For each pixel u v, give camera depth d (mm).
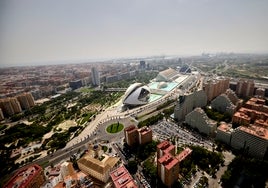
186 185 128625
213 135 192375
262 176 129875
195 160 153000
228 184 125062
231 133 169375
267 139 145500
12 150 193750
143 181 135250
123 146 184625
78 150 182375
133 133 177875
